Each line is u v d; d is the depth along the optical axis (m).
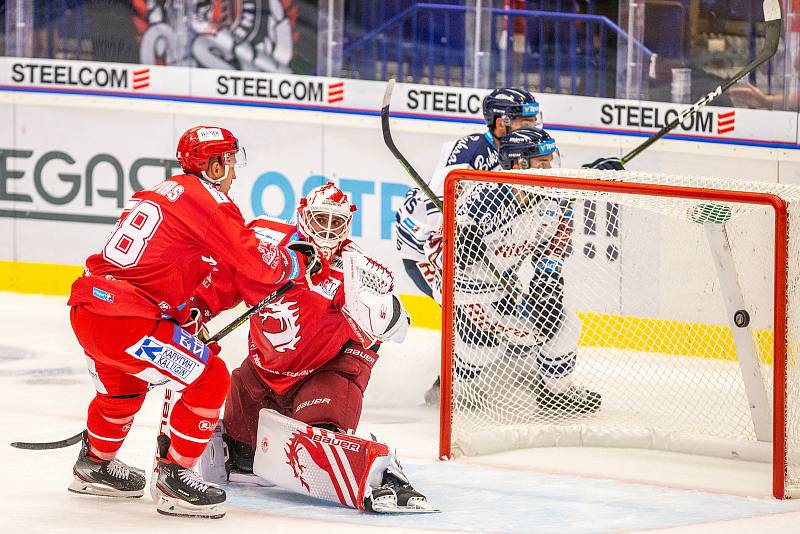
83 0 25.14
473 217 15.69
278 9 23.97
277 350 12.58
